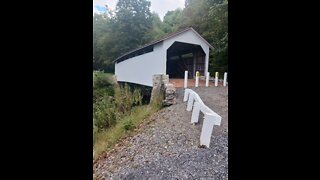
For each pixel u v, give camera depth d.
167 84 6.83
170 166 3.03
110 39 37.50
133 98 7.52
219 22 18.36
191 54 16.86
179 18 37.41
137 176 3.03
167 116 5.59
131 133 5.06
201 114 5.30
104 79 19.45
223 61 17.00
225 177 2.54
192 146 3.56
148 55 12.38
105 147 4.65
